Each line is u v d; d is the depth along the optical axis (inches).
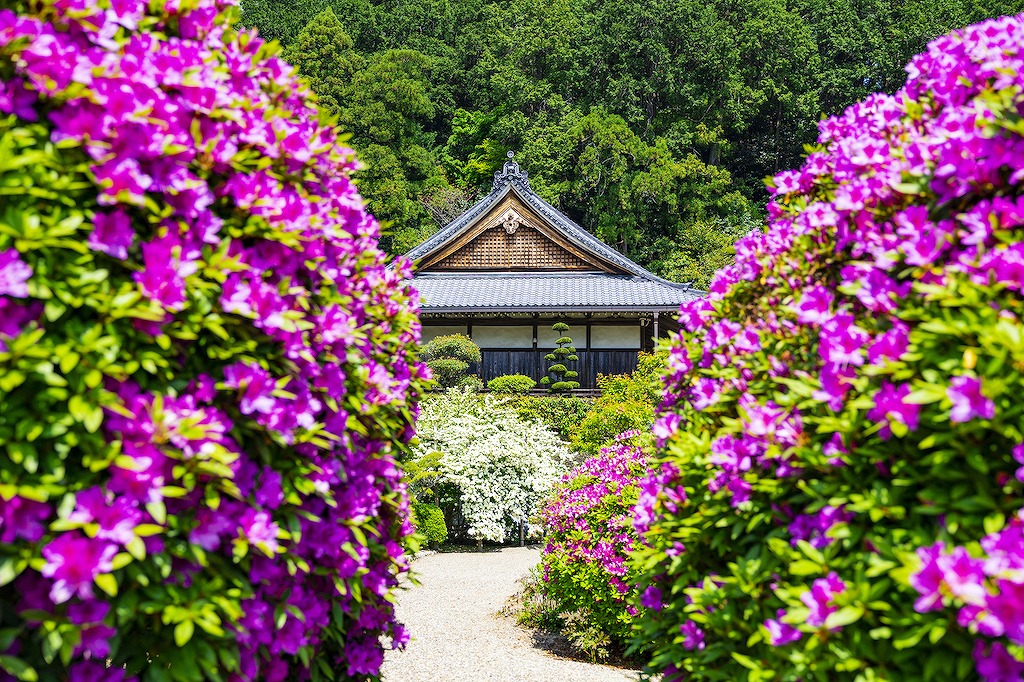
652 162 2129.7
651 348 1064.2
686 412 127.2
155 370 78.2
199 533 79.5
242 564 86.9
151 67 82.2
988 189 80.4
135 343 79.0
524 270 1201.4
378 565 123.8
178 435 75.4
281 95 111.4
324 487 95.5
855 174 107.1
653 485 124.1
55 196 73.3
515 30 2689.5
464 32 2851.9
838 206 96.7
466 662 253.3
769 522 97.2
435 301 1088.2
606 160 2127.2
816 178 123.9
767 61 2492.6
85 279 74.6
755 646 94.0
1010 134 78.3
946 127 86.0
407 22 2827.3
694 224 2075.5
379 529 123.6
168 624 79.9
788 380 90.4
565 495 276.7
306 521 99.7
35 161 71.4
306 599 98.7
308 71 2271.2
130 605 74.8
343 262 120.0
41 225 73.5
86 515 70.2
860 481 82.0
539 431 621.6
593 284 1153.4
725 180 2191.2
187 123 88.8
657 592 121.5
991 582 64.6
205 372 86.4
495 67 2632.9
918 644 73.2
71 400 71.3
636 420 585.3
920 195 89.9
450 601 378.0
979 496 70.2
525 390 951.0
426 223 2122.3
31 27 73.2
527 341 1128.2
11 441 69.4
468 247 1210.6
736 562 105.8
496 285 1160.8
